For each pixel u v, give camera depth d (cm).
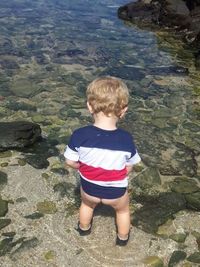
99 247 145
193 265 138
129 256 142
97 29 456
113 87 131
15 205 162
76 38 414
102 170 133
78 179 183
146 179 186
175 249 145
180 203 170
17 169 186
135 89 290
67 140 215
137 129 232
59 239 147
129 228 146
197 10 486
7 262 135
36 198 168
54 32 429
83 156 134
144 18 499
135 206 167
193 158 208
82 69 325
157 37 445
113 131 133
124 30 462
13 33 412
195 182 188
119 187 136
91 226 154
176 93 288
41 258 138
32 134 208
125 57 364
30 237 146
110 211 162
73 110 251
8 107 249
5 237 146
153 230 154
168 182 186
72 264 137
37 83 289
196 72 336
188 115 254
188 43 427
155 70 334
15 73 305
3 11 500
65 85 289
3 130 206
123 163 134
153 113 253
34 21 465
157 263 139
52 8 538
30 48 369
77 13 523
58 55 356
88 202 142
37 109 249
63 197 170
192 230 156
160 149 214
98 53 369
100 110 132
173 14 479
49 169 188
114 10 560
